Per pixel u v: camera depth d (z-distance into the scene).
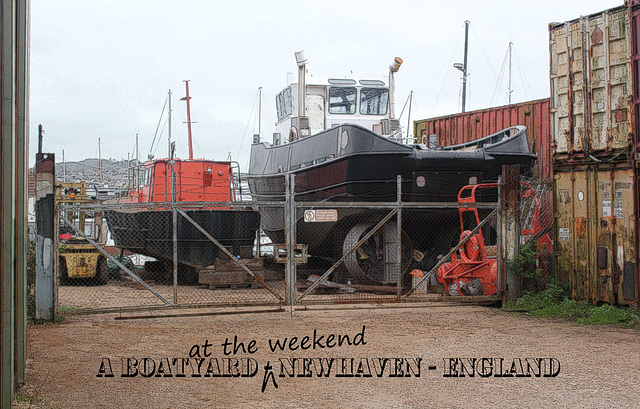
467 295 13.29
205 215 16.03
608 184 11.95
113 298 14.00
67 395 6.56
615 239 11.79
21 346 6.86
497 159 13.98
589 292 12.21
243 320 11.21
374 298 12.73
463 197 14.10
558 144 13.04
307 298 13.32
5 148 5.57
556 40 13.14
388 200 14.05
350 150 13.89
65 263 16.48
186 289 15.75
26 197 7.30
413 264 15.45
